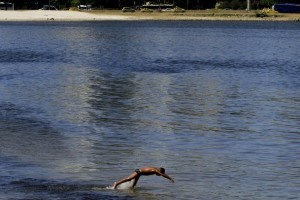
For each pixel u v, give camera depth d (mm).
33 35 127000
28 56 79125
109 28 158125
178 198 22953
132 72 62094
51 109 40031
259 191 23859
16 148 29422
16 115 37750
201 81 55938
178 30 153750
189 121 37219
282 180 25219
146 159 28125
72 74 59500
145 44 105562
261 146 30969
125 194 23172
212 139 32375
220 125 36156
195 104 43344
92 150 29469
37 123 35406
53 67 65938
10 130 33344
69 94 46594
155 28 161500
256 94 48625
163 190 23719
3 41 108688
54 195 22750
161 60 76000
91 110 40031
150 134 33250
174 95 47344
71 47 96062
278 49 98250
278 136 33312
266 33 146625
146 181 24672
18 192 22969
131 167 26781
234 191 23812
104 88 50156
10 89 48906
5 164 26625
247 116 39188
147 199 22734
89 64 69750
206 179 25234
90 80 55000
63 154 28562
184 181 24906
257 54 88125
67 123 35594
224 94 48312
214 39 122938
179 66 69312
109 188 23781
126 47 97500
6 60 73500
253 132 34281
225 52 91125
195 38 124750
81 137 32125
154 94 47531
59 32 138375
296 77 60469
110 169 26391
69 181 24516
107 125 35375
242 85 53875
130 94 47344
